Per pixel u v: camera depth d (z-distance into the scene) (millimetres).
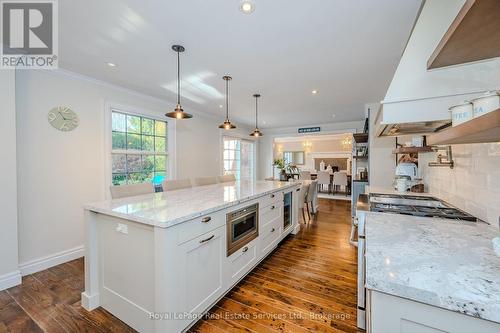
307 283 2166
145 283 1472
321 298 1929
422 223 1202
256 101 4195
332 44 2170
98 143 3086
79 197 2865
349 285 2135
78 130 2869
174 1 1581
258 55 2389
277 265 2545
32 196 2455
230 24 1854
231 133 6152
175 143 4352
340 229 3916
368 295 910
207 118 5258
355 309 1786
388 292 630
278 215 2943
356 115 5406
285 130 7219
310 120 6059
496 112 496
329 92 3641
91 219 1742
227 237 1876
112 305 1687
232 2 1596
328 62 2553
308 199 4504
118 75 2922
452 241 926
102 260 1743
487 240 935
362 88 3439
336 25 1865
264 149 7574
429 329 608
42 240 2523
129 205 1737
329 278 2262
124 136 3510
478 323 556
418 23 1203
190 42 2133
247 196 2166
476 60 1039
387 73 2861
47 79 2586
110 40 2096
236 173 6555
